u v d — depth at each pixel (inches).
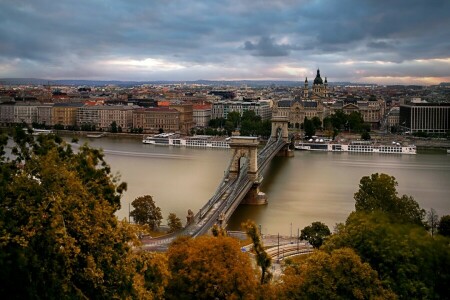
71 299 4030.5
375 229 6141.7
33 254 3924.7
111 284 4392.2
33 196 4254.4
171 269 5925.2
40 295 3937.0
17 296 3811.5
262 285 5880.9
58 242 4035.4
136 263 4788.4
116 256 4495.6
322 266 5580.7
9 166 4621.1
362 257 5974.4
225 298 5748.0
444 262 5649.6
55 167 4515.3
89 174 4916.3
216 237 6348.4
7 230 3954.2
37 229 4030.5
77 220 4284.0
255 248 6245.1
